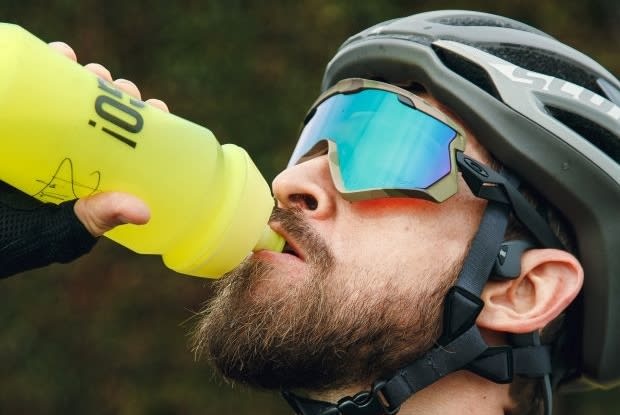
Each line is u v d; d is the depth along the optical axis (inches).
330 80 94.0
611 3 267.7
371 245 80.0
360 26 250.7
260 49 247.8
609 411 241.3
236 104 241.9
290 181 83.2
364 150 82.9
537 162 82.4
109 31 249.0
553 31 259.8
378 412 78.1
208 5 248.7
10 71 64.2
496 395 82.0
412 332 78.1
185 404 236.4
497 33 88.6
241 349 78.1
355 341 77.4
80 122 66.5
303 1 250.1
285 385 79.6
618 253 83.4
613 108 86.4
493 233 80.1
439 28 88.4
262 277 78.8
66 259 67.0
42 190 67.4
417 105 83.7
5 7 243.1
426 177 81.2
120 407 237.3
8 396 238.1
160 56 245.6
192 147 71.5
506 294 82.0
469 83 83.7
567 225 84.9
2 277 67.3
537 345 82.1
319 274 78.6
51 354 241.0
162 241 72.2
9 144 65.1
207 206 72.3
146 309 245.6
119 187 68.8
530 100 83.4
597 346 85.6
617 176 83.2
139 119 69.2
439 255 80.0
